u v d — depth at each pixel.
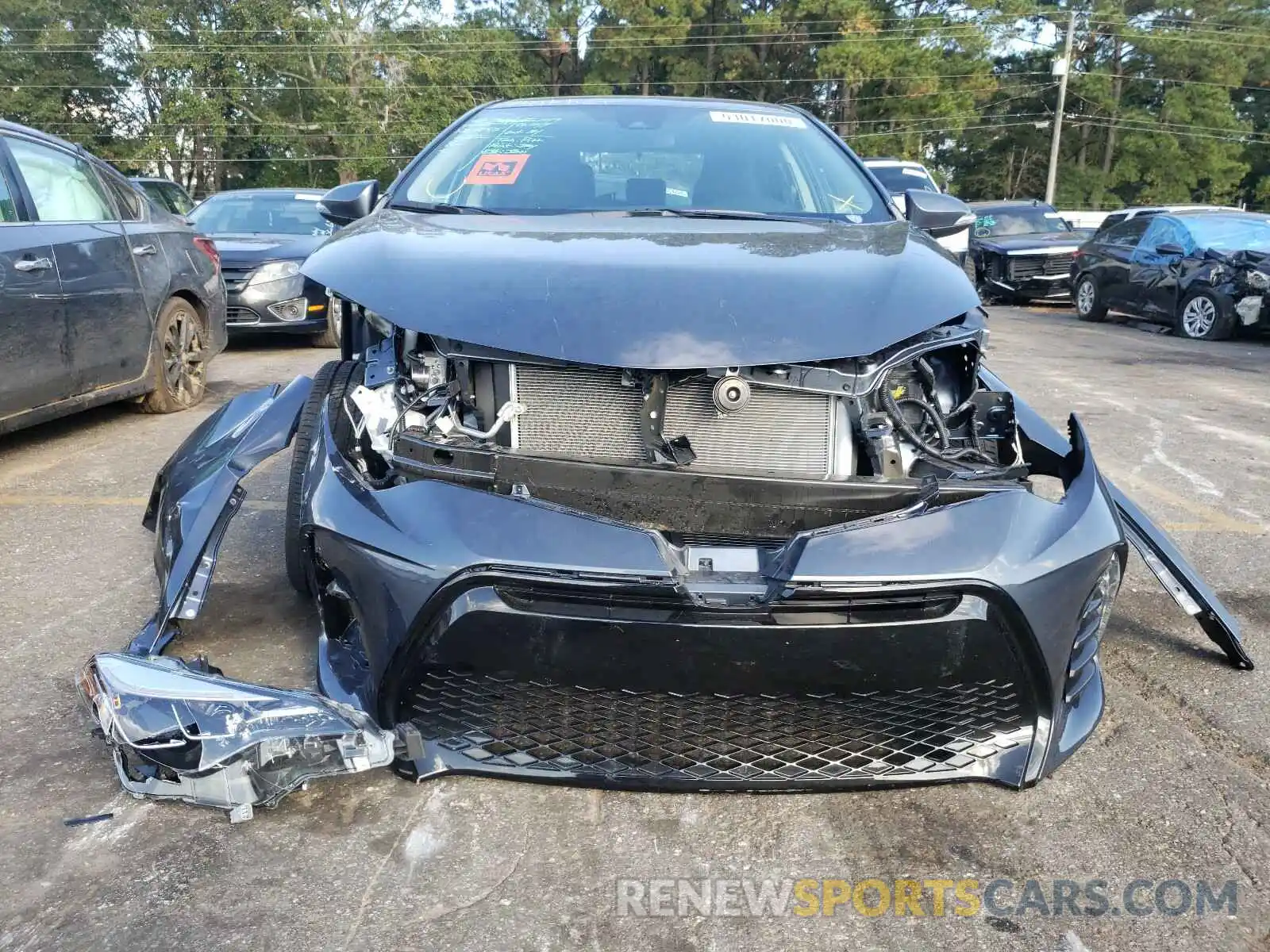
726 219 3.37
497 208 3.44
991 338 12.59
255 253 8.98
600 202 3.49
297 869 2.11
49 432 5.97
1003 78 59.38
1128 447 6.36
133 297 5.87
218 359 8.98
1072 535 2.32
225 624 3.31
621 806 2.37
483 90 51.53
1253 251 12.52
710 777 2.24
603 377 2.43
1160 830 2.34
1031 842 2.28
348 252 2.84
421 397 2.60
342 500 2.38
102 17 48.69
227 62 45.34
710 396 2.42
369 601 2.25
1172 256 13.35
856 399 2.45
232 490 2.89
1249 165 58.34
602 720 2.27
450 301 2.47
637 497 2.31
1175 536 4.56
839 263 2.70
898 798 2.43
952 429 2.71
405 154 47.53
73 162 5.59
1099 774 2.57
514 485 2.31
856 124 55.19
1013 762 2.36
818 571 2.12
